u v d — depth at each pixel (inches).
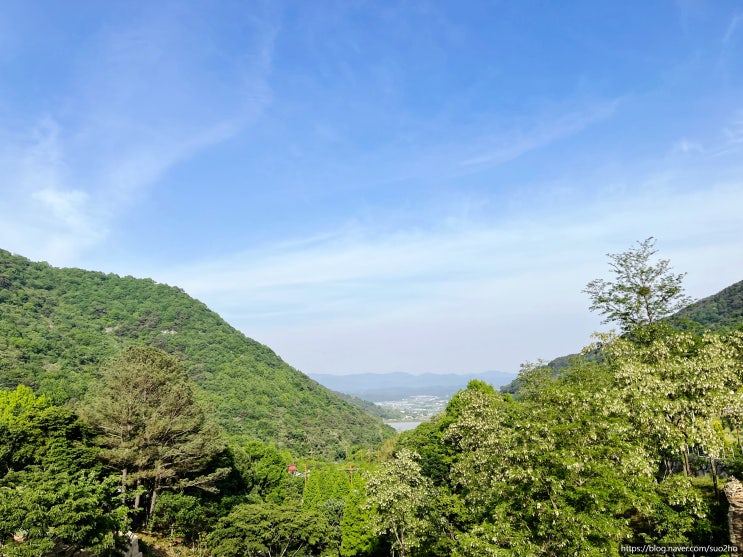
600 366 1476.4
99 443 1566.2
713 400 859.4
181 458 1699.1
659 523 864.3
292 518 1535.4
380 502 1227.2
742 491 765.9
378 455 3988.7
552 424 754.2
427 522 1213.1
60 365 3523.6
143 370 1699.1
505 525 736.3
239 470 2266.2
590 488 674.8
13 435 1339.8
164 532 1659.7
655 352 1010.7
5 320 4045.3
